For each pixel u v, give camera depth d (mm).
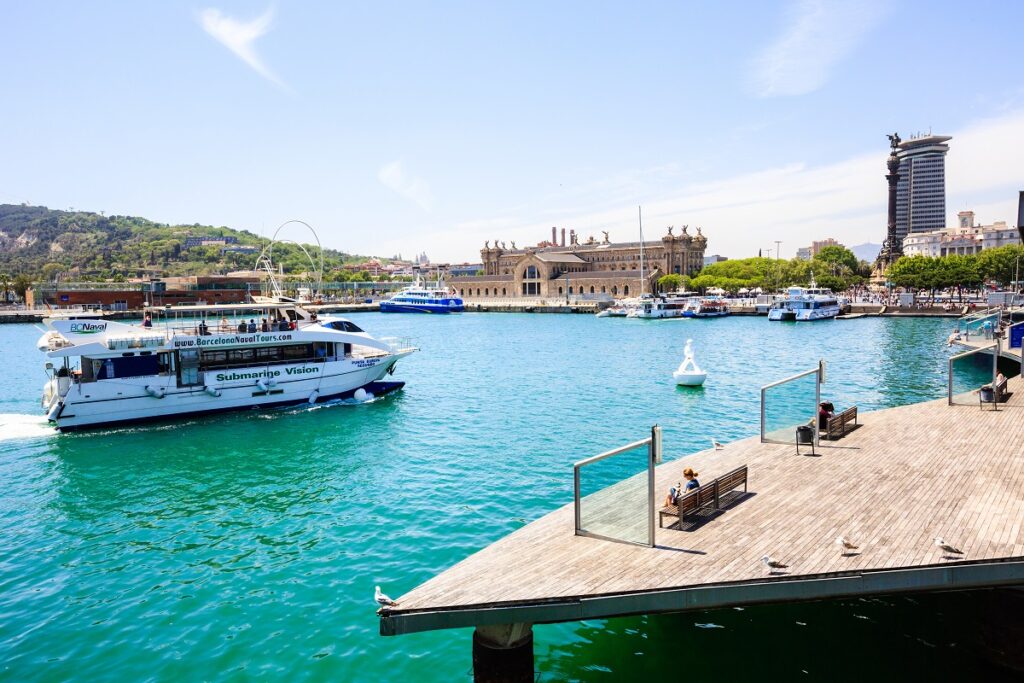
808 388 25578
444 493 28891
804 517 17219
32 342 110062
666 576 14328
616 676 15398
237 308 49344
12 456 36656
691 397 50844
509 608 13586
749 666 15656
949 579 13984
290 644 17406
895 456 22453
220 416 46000
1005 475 19984
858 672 15305
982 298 158125
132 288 170375
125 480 32156
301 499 28781
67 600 20094
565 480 30359
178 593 20359
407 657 16703
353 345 57844
